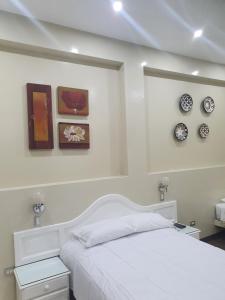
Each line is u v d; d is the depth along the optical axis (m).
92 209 2.88
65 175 2.88
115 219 2.85
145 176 3.32
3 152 2.54
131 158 3.21
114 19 2.67
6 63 2.59
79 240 2.58
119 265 2.04
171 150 3.75
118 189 3.10
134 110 3.25
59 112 2.84
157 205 3.37
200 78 4.03
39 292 2.11
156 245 2.39
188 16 2.64
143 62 3.35
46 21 2.67
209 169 4.04
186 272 1.88
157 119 3.62
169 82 3.77
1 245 2.39
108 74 3.23
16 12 2.50
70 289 2.37
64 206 2.73
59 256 2.61
